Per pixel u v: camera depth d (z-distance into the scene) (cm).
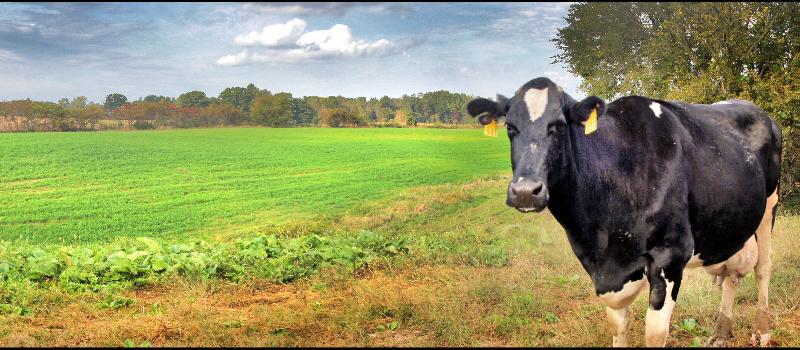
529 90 390
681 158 417
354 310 611
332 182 2138
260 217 1738
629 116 422
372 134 3011
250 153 2380
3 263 823
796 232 845
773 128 513
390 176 2222
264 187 2053
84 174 1939
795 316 560
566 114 390
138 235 1561
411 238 1076
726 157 446
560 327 540
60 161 1995
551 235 958
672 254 409
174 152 2236
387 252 935
